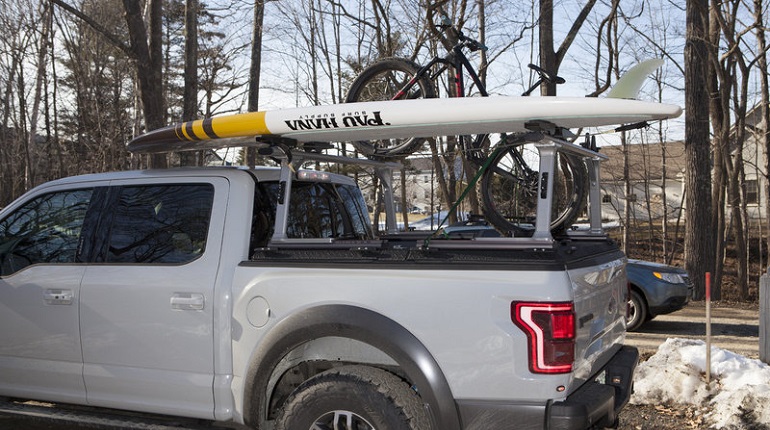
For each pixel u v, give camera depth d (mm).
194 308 3693
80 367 3994
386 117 3459
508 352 3041
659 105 3078
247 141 3979
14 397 4238
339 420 3273
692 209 15508
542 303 3000
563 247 3471
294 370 3824
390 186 5129
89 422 3877
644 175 30719
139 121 21562
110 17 19875
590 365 3447
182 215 3980
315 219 4453
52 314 4062
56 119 25453
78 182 4352
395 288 3264
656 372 5734
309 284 3449
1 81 22500
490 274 3115
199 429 3725
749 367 5699
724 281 23625
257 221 3953
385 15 14914
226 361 3641
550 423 2996
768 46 16375
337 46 19812
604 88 14250
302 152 3947
